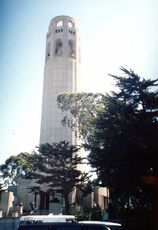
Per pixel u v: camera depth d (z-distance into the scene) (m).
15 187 56.31
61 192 37.78
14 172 59.41
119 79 19.16
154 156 15.32
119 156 16.23
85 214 32.62
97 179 18.02
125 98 18.92
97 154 17.14
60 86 72.06
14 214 27.92
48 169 38.81
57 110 67.81
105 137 17.25
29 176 40.06
